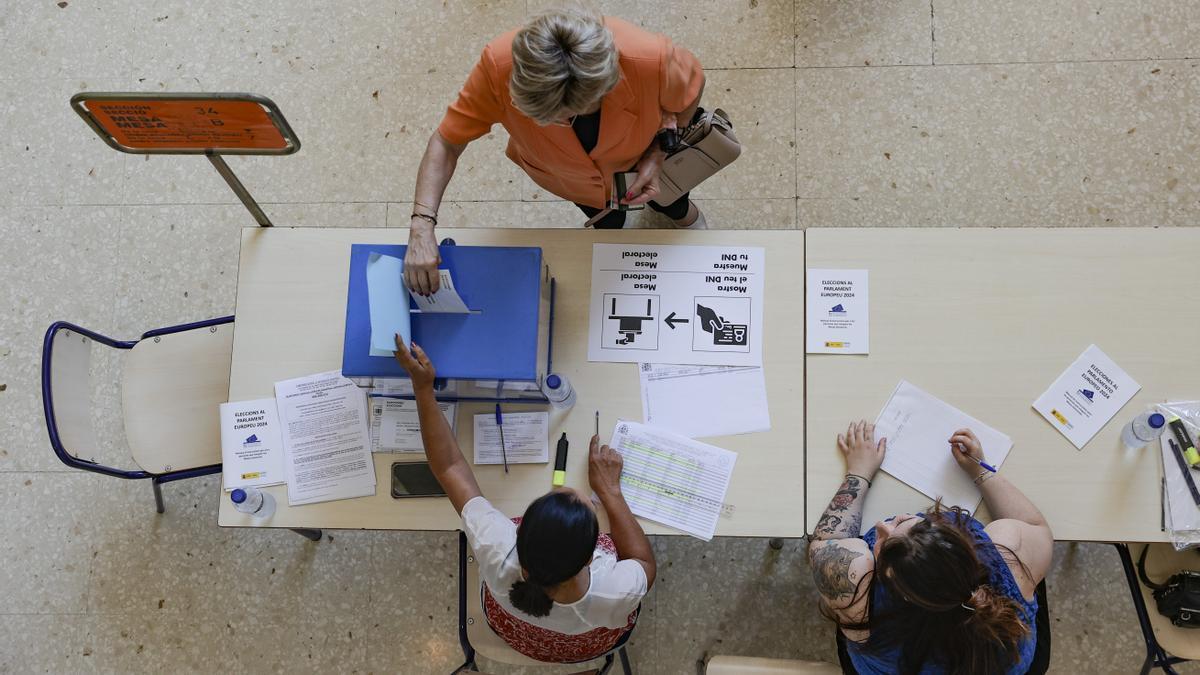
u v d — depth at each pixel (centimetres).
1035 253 166
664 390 165
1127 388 159
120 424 242
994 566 137
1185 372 159
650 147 170
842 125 250
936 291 165
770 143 250
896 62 252
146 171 257
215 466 194
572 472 163
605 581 142
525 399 165
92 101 146
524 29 122
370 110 260
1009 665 135
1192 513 153
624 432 163
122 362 246
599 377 166
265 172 257
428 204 157
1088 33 250
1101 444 158
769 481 160
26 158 259
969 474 157
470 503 148
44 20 269
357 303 153
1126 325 162
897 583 129
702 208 248
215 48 266
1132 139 243
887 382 163
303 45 265
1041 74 249
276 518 164
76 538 233
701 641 220
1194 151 240
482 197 252
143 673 224
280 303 173
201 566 231
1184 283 162
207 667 225
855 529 153
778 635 219
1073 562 218
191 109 149
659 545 227
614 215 217
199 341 202
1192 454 153
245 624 227
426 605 227
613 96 144
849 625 142
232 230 254
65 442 174
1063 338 162
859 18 255
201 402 198
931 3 255
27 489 237
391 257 150
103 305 250
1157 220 238
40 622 228
